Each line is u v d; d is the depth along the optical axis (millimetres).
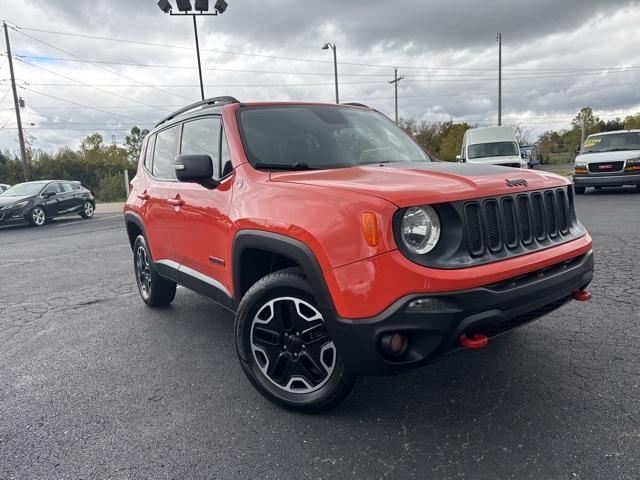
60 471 2471
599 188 16016
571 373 3158
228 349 4035
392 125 4434
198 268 3877
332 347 2709
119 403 3178
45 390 3426
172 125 4590
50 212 17203
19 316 5324
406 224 2379
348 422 2781
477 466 2316
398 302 2338
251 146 3424
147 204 4762
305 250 2611
